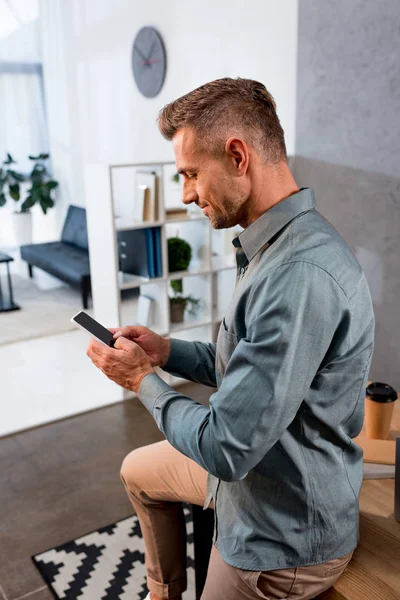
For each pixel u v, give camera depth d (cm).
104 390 394
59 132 727
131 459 170
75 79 665
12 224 756
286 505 123
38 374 425
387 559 140
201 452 112
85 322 137
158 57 508
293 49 378
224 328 126
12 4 695
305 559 125
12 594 214
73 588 217
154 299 396
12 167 747
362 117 335
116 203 627
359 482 131
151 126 546
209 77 458
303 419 118
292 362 106
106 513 261
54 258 620
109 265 366
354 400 122
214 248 451
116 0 557
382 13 311
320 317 107
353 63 333
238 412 108
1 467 302
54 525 254
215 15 439
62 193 757
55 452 316
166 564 175
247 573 126
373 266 349
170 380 400
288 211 118
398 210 328
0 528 252
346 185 354
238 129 113
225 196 119
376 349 360
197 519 176
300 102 372
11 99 724
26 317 557
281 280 109
